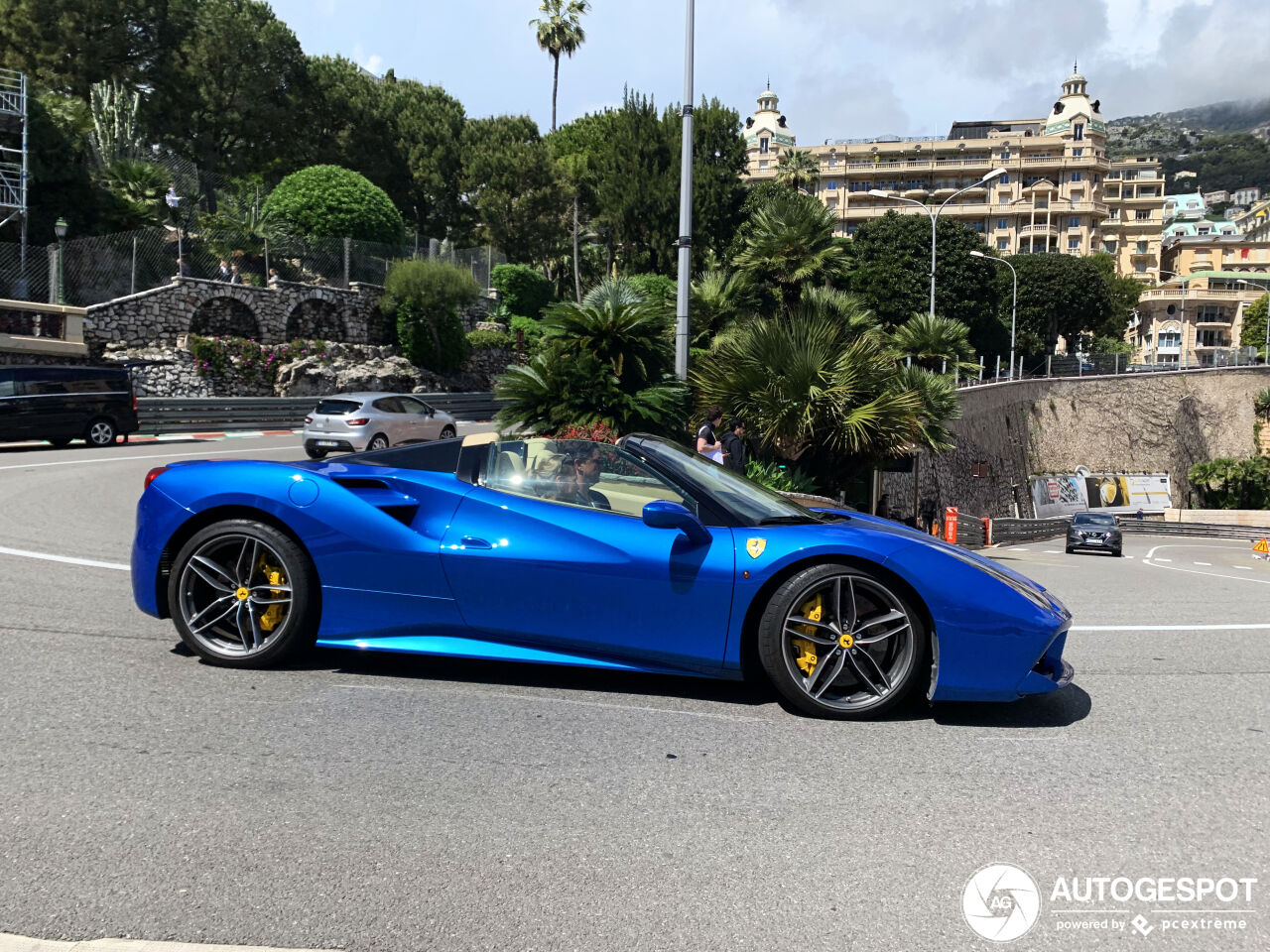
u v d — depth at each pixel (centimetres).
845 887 254
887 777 339
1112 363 6906
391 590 430
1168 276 14475
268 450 2202
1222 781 345
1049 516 5594
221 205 3375
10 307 2380
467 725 379
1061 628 401
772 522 433
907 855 275
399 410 2067
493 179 4950
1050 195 12038
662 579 412
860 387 1362
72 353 2533
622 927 230
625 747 361
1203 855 282
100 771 319
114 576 676
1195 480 6644
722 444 1152
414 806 299
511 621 425
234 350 3028
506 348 4212
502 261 4809
